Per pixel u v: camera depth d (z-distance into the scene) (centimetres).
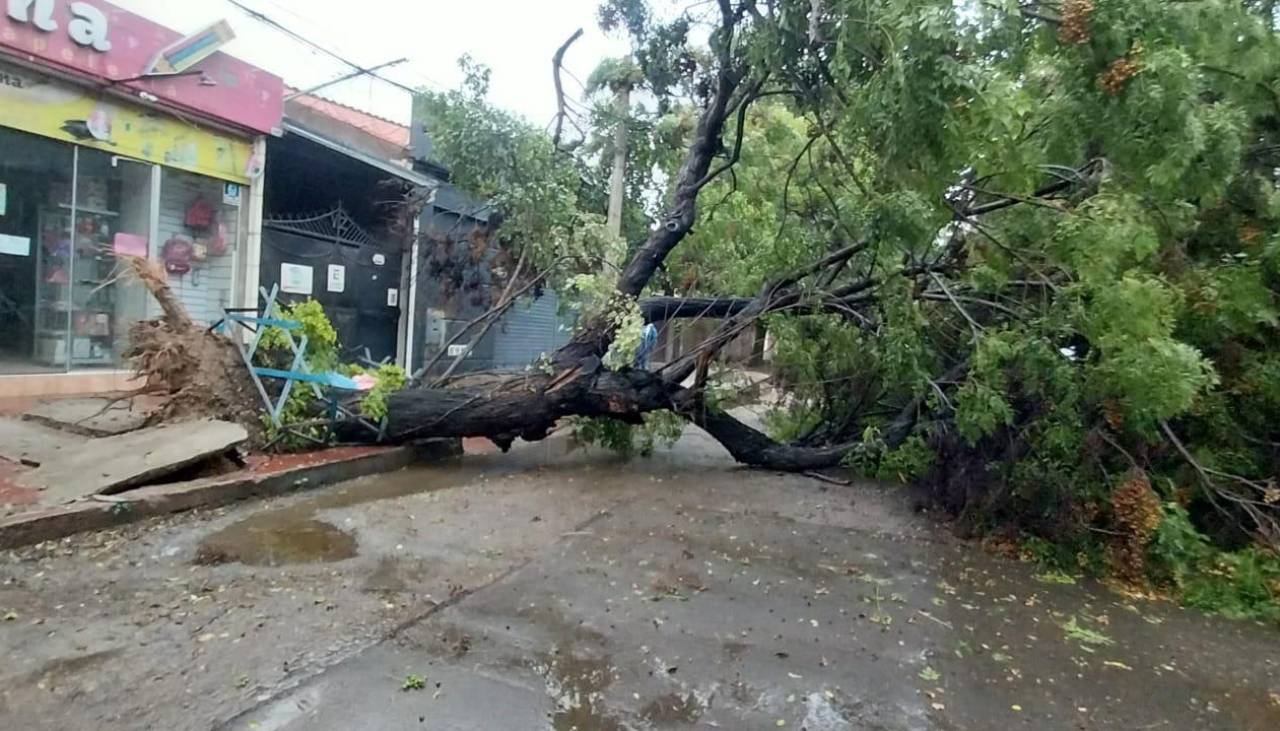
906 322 693
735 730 321
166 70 934
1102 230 506
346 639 376
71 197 881
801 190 848
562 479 787
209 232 1038
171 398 695
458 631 395
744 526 648
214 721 297
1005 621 474
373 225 1347
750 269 945
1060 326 576
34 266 858
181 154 980
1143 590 557
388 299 1366
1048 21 462
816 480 859
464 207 1320
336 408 768
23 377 834
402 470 779
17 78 812
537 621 416
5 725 285
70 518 493
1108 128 471
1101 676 404
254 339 736
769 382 938
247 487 618
